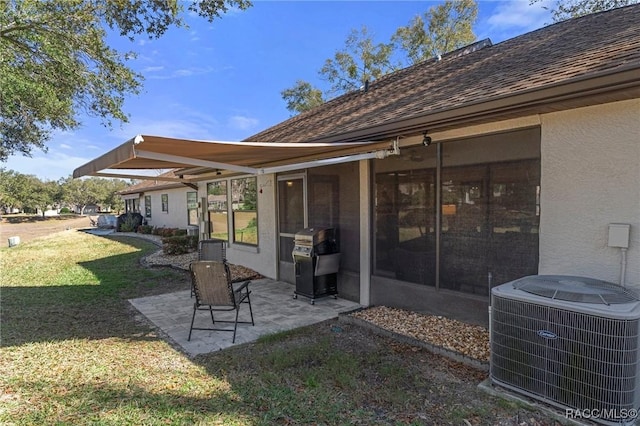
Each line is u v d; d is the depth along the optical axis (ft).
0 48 31.01
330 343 16.52
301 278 24.39
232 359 15.01
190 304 23.89
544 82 12.09
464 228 17.46
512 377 11.48
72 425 10.36
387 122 17.12
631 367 9.43
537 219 14.75
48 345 16.80
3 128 42.42
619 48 12.58
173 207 76.95
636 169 11.86
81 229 99.04
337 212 24.61
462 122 15.72
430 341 15.93
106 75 37.29
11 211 230.68
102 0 32.37
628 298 10.44
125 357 15.35
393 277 21.08
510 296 11.43
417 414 10.73
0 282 31.63
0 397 12.01
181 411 11.05
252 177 34.30
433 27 79.51
